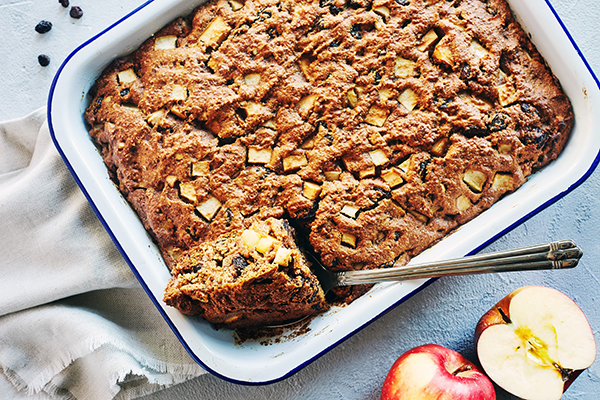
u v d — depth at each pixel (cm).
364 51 47
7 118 53
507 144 46
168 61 47
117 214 46
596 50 52
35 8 53
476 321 52
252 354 47
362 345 52
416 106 46
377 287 47
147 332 52
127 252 46
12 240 51
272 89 46
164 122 46
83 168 46
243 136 46
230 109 46
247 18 47
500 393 51
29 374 51
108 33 46
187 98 46
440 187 46
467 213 47
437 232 47
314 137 46
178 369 51
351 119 46
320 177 46
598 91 45
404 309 52
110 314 52
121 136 47
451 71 46
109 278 51
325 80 46
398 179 46
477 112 46
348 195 46
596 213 52
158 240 47
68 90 47
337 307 47
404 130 46
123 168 47
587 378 51
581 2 53
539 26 46
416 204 46
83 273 50
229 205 46
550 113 47
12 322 50
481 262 43
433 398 46
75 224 51
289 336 47
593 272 52
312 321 47
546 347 48
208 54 47
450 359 48
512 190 47
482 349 48
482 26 47
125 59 48
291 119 46
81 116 48
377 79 46
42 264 51
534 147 47
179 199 46
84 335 50
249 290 44
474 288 52
